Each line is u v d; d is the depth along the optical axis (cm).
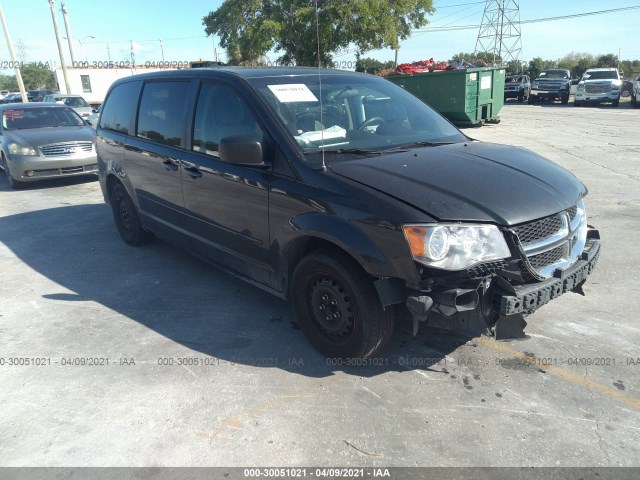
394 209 279
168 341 374
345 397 303
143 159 493
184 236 460
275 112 354
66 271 521
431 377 320
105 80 3666
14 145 929
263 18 2277
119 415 291
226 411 293
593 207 691
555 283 291
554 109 2567
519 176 320
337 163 327
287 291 361
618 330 370
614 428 271
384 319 308
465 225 273
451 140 401
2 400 308
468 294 271
